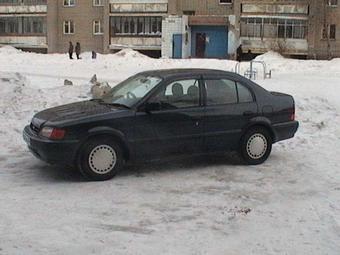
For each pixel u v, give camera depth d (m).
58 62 40.41
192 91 8.53
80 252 5.23
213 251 5.32
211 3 53.97
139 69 36.06
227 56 53.47
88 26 58.34
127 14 55.69
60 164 7.84
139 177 8.12
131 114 8.02
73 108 8.45
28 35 60.91
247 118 8.85
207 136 8.56
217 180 8.01
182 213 6.45
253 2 52.28
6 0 61.56
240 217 6.32
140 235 5.71
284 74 33.12
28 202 6.78
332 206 6.77
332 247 5.44
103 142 7.89
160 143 8.24
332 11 51.66
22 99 13.01
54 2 58.91
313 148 10.27
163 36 53.69
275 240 5.63
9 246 5.32
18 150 9.66
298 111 13.89
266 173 8.43
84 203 6.79
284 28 52.47
